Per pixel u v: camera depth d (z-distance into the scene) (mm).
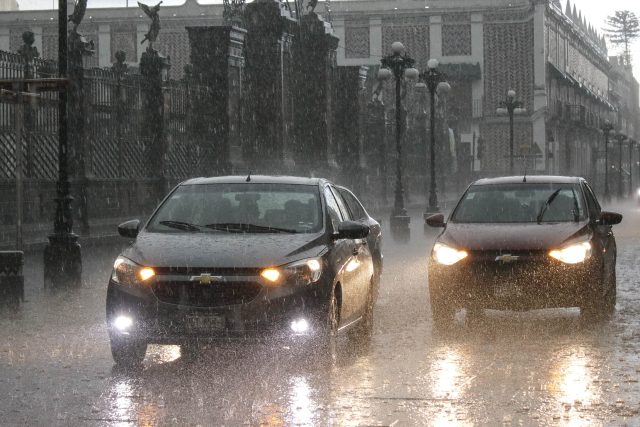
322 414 14016
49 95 45219
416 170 105312
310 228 18781
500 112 154500
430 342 20375
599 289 22188
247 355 18547
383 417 13852
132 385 16062
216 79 57406
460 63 155250
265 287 16797
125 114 51156
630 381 16281
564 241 21891
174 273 17016
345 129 76000
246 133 63469
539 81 154875
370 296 20641
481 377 16641
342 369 17391
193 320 16797
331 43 70250
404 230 56281
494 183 25047
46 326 22891
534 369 17344
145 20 148875
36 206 44344
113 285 17344
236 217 19141
